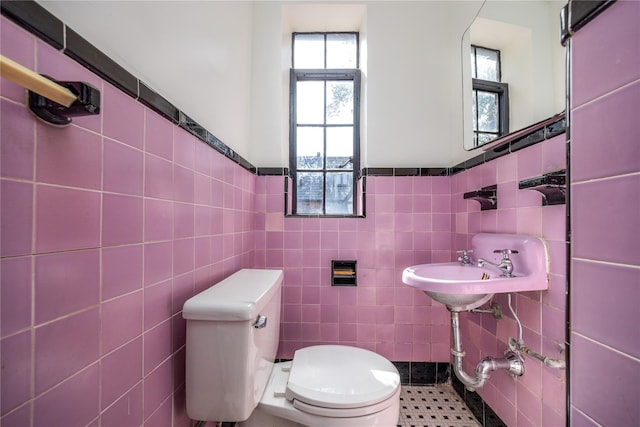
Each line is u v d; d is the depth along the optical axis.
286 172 1.74
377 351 1.66
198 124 0.95
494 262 1.15
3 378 0.39
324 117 1.90
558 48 0.92
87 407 0.52
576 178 0.43
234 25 1.37
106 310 0.56
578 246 0.43
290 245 1.68
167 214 0.77
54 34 0.46
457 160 1.63
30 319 0.42
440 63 1.70
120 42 0.61
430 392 1.58
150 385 0.70
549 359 0.91
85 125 0.51
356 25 1.87
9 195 0.40
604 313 0.39
